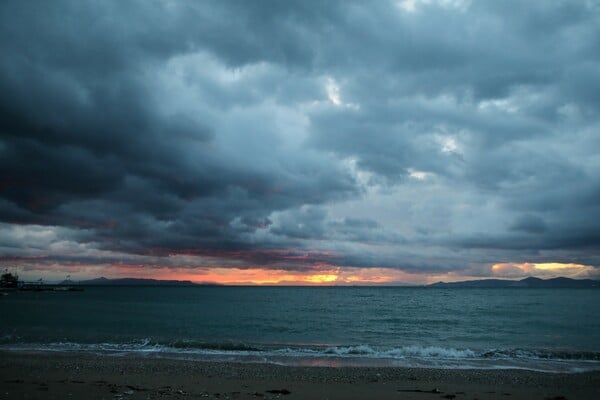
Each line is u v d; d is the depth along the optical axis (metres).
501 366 19.95
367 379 16.11
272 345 26.56
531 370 18.67
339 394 13.23
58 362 19.14
